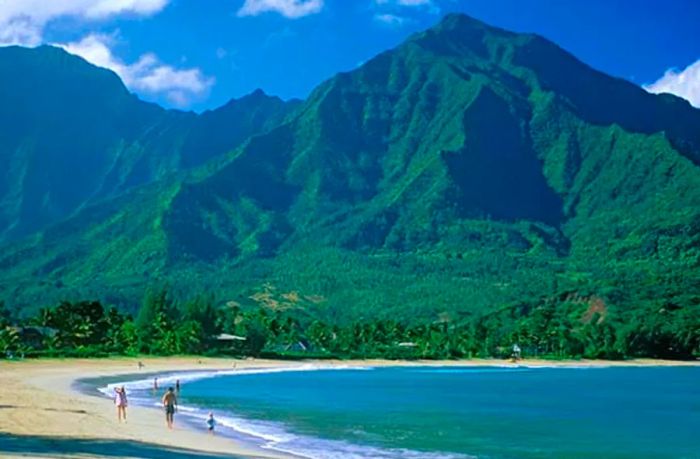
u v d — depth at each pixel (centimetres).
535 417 9169
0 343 16362
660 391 14212
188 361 18838
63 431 5350
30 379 11750
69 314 19825
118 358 18012
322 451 5750
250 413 8375
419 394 12225
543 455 6169
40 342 19062
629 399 12325
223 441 5784
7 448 4331
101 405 7919
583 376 19538
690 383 16812
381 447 6162
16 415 6094
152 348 19962
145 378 13775
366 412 9019
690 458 6219
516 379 17562
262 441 6038
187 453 4712
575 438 7288
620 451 6550
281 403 9825
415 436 6981
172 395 6469
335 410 9144
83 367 15338
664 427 8350
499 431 7625
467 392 13025
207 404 9356
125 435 5431
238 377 15712
